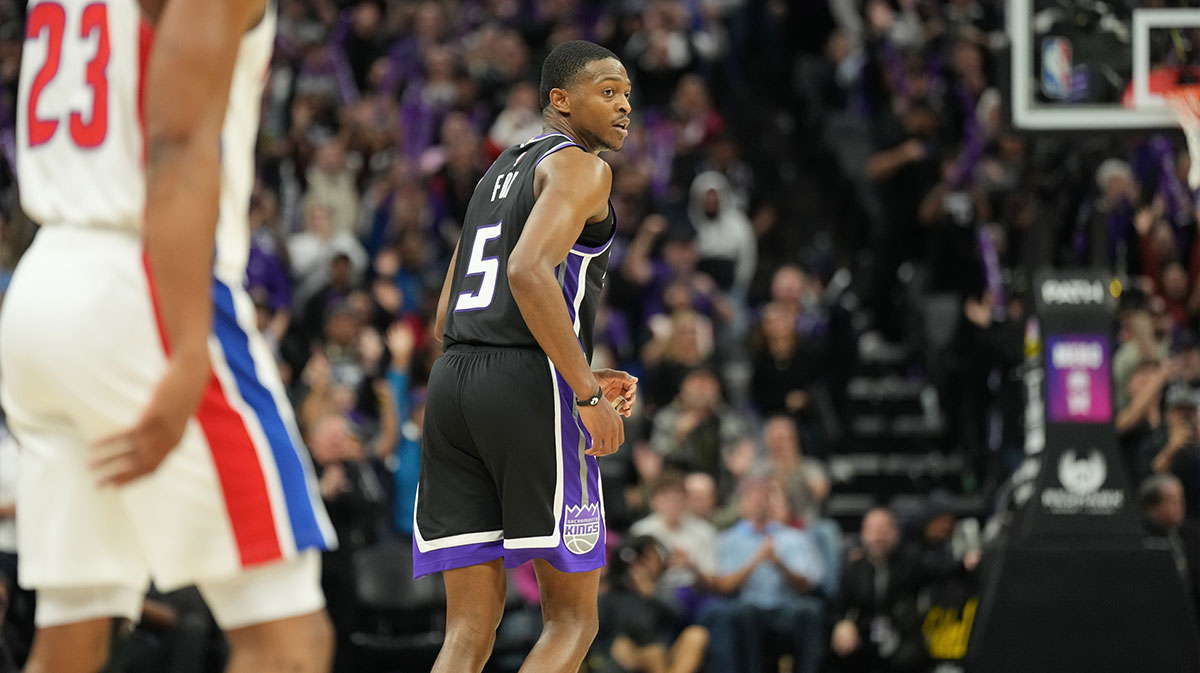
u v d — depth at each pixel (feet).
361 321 45.34
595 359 46.50
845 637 37.88
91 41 13.01
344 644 34.76
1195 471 39.55
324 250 50.90
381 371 44.91
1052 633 28.55
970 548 39.52
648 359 49.88
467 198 56.29
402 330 41.73
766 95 74.33
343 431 35.88
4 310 12.85
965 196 53.21
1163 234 48.34
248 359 12.96
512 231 15.87
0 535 31.48
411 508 40.24
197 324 11.69
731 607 37.35
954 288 53.01
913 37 66.90
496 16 69.46
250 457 12.64
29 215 13.41
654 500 39.91
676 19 67.15
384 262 50.80
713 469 43.98
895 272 58.23
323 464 35.58
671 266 54.54
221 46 11.78
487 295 15.84
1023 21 30.32
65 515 12.80
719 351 53.78
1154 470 39.83
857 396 54.60
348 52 65.46
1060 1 30.30
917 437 52.70
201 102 11.71
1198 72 30.04
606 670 34.27
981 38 60.23
